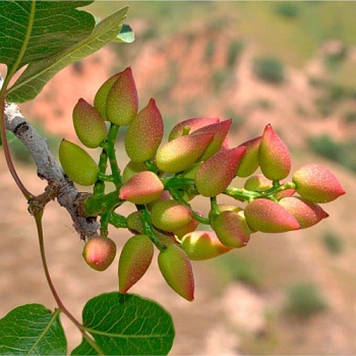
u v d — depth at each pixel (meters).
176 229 2.04
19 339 2.07
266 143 2.05
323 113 35.44
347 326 17.30
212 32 37.84
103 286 15.47
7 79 2.07
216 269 17.34
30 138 2.17
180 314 15.58
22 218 16.89
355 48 41.12
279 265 18.55
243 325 15.95
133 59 37.94
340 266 19.72
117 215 2.09
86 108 2.13
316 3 44.91
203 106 34.72
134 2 40.81
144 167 2.14
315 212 2.05
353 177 29.62
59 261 15.84
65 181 2.14
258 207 1.98
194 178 2.03
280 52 38.19
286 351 16.06
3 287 14.83
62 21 1.90
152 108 2.08
